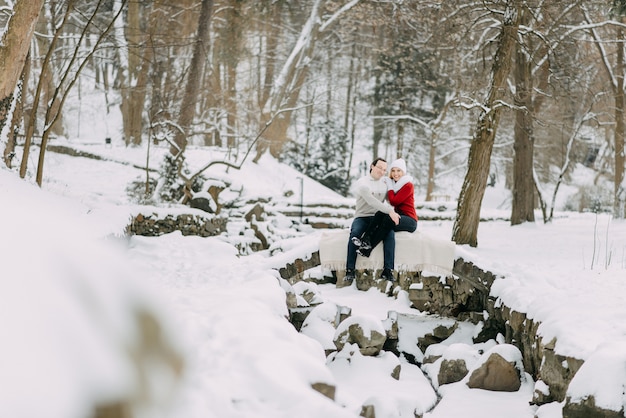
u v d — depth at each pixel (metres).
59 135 35.91
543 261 13.12
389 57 41.31
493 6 17.52
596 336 7.01
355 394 8.53
